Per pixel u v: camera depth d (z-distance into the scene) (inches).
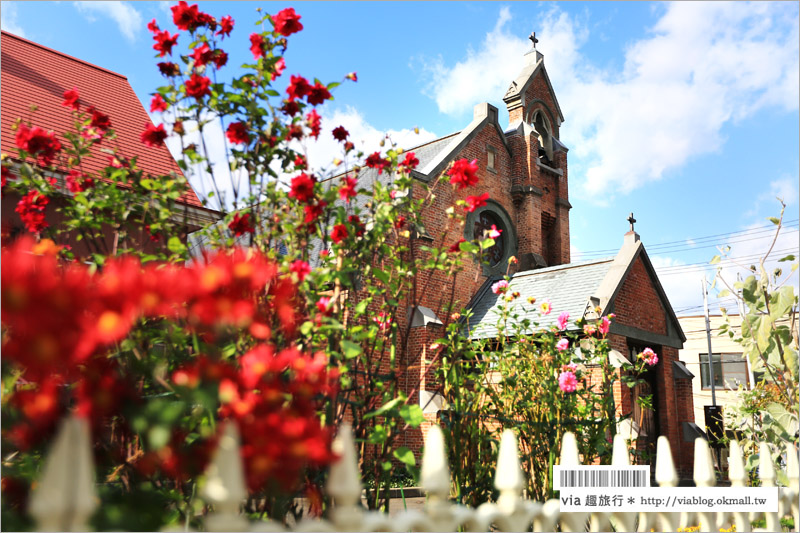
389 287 168.9
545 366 245.4
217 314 77.2
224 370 85.4
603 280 647.1
